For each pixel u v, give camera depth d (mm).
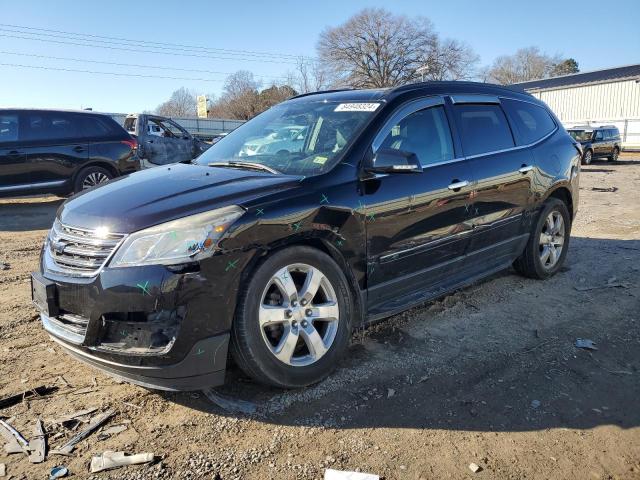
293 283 3250
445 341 4164
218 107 74000
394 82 57844
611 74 47188
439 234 4176
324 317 3410
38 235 8258
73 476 2578
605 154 27438
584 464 2756
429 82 4598
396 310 3986
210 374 2992
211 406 3207
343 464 2709
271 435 2934
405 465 2713
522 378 3605
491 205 4664
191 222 2939
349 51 58250
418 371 3672
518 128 5242
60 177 10375
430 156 4242
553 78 55531
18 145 9906
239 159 4176
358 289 3639
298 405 3223
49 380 3482
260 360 3109
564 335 4305
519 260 5570
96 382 3471
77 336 2998
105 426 2994
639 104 42531
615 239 7762
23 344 4016
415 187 3943
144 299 2814
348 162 3660
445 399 3332
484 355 3930
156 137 14117
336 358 3480
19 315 4598
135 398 3285
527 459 2783
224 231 2953
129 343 2889
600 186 15391
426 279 4223
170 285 2820
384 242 3748
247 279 3062
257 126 4691
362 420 3092
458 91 4750
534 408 3250
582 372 3703
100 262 2965
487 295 5230
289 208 3221
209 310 2912
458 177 4316
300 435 2939
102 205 3264
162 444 2842
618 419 3160
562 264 5926
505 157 4867
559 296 5215
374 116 3975
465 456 2793
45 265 3266
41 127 10219
